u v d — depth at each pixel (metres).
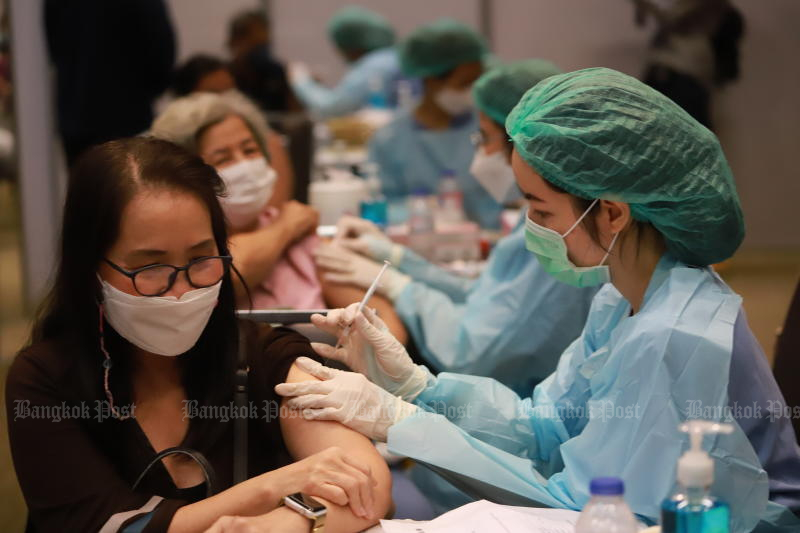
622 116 1.41
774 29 5.81
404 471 1.92
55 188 4.89
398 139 4.39
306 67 7.21
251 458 1.56
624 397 1.41
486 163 2.44
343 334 1.64
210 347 1.52
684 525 1.09
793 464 1.46
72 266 1.41
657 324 1.41
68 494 1.39
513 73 2.33
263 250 2.27
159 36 4.56
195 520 1.34
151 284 1.37
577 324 2.21
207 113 2.27
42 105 4.85
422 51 4.22
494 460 1.53
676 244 1.49
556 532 1.32
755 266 5.64
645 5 5.86
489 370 2.28
